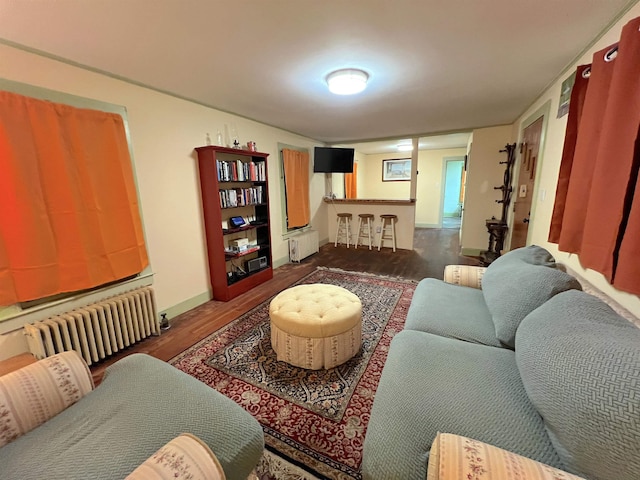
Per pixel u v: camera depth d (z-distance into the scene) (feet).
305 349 6.14
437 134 15.83
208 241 10.21
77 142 6.25
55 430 3.19
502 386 3.46
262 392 5.60
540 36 5.57
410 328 5.19
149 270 8.28
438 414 3.07
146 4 4.33
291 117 11.80
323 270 13.78
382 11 4.70
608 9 4.69
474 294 6.44
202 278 10.18
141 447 2.95
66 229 6.12
